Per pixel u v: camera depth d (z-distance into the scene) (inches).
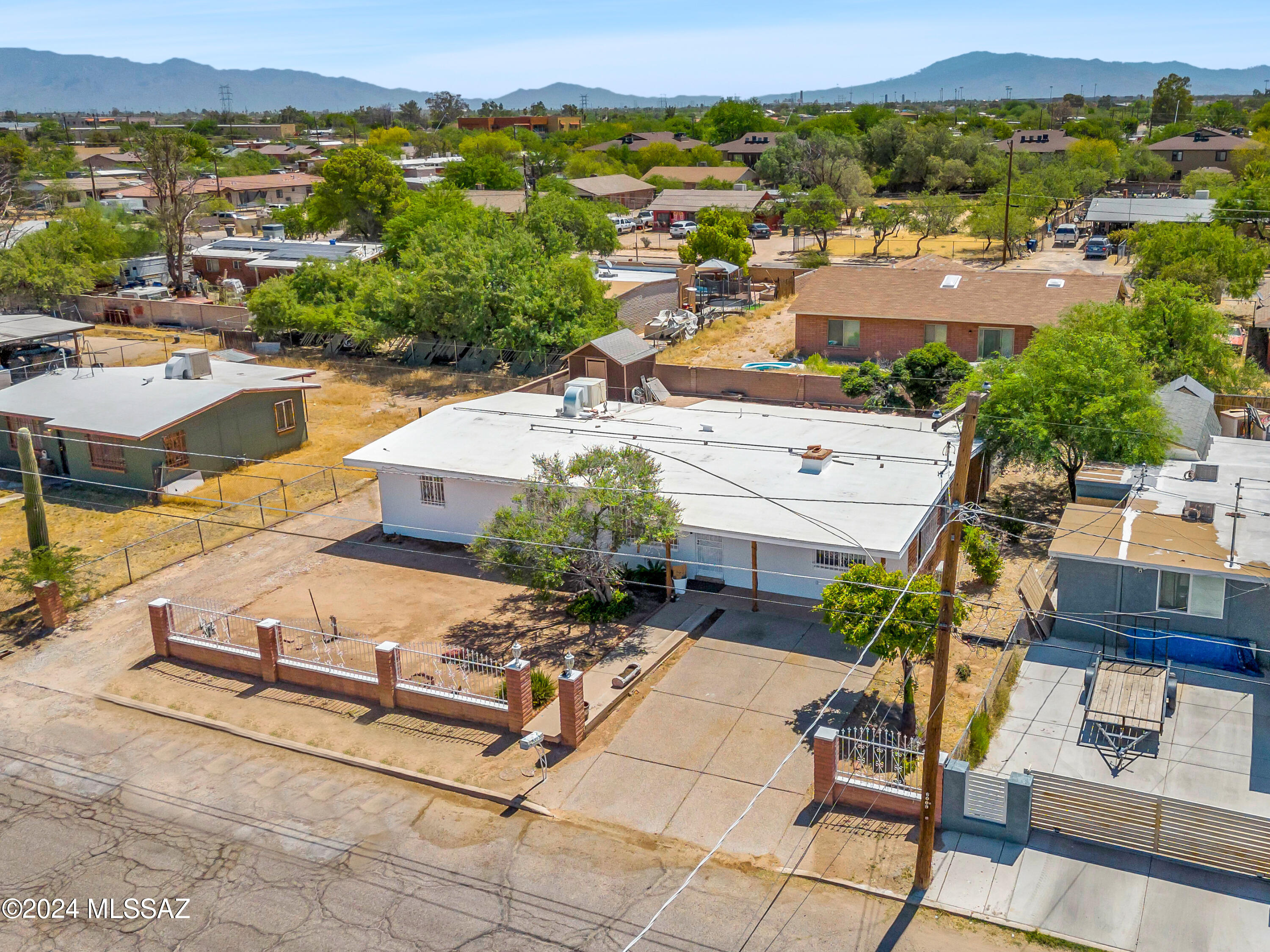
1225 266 2194.9
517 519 995.9
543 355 2066.9
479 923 672.4
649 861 725.3
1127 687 855.1
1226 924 630.5
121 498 1514.5
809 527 1037.2
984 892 676.1
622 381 1788.9
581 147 6658.5
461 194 3093.0
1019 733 834.2
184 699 972.6
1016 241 3427.7
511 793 804.6
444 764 852.6
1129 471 1113.4
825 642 1010.1
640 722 891.4
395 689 940.6
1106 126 6215.6
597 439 1326.3
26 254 2758.4
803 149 5068.9
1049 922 644.7
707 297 2662.4
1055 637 999.0
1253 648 887.7
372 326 2178.9
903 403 1632.6
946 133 5004.9
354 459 1301.7
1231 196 3080.7
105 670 1031.6
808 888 690.8
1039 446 1195.9
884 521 1039.0
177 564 1274.6
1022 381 1230.3
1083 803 709.9
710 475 1184.8
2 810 808.9
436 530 1314.0
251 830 778.8
